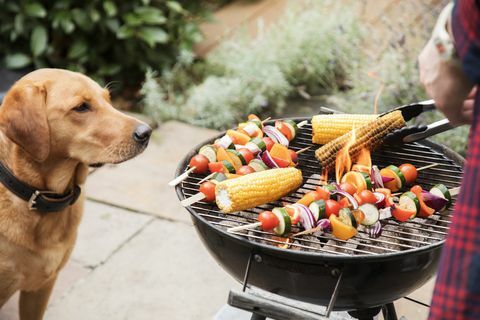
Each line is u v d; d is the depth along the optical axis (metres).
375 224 1.78
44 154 2.01
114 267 3.00
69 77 2.11
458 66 1.27
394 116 2.00
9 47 4.50
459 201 1.17
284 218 1.71
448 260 1.18
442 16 1.32
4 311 2.76
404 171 2.00
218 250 1.82
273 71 4.22
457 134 3.62
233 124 4.21
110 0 4.27
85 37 4.49
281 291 1.81
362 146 2.01
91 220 3.32
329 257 1.58
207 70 4.62
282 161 2.04
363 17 4.76
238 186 1.78
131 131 2.13
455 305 1.17
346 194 1.80
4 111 2.02
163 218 3.36
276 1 5.32
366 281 1.68
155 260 3.05
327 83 4.58
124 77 4.69
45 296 2.45
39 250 2.18
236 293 1.65
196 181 2.05
